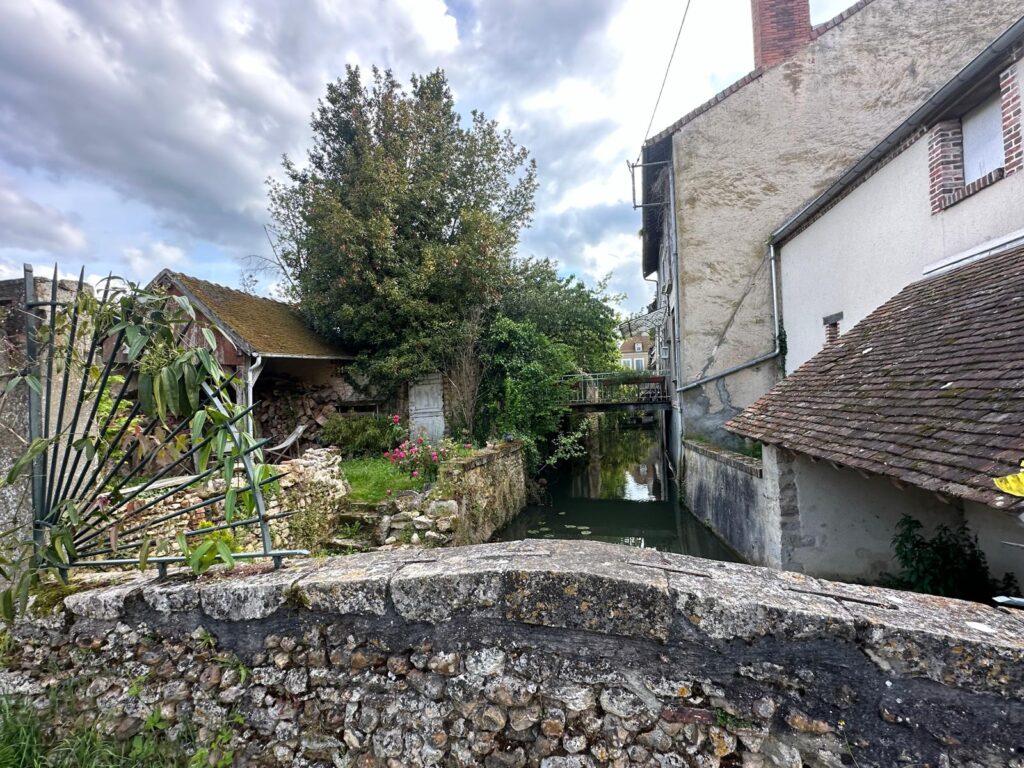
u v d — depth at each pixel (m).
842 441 4.11
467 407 11.51
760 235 10.59
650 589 1.53
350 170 12.59
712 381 10.80
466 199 13.53
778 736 1.40
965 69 5.05
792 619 1.41
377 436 11.23
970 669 1.28
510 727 1.59
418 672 1.68
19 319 2.34
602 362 19.14
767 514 5.73
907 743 1.31
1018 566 4.15
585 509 11.94
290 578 1.85
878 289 6.97
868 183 7.20
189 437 2.13
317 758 1.71
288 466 6.00
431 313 11.68
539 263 16.50
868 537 5.21
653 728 1.49
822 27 10.34
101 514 2.13
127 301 2.01
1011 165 4.84
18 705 1.93
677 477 12.12
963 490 2.64
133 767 1.74
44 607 2.00
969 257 5.34
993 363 3.54
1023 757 1.23
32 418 2.27
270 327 10.82
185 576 2.02
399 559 1.94
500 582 1.65
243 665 1.81
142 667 1.89
